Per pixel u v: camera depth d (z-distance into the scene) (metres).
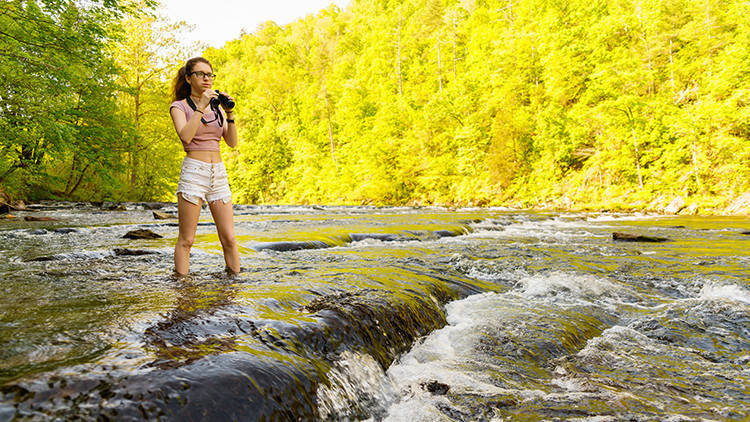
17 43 11.52
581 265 4.95
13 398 1.08
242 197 57.94
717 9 27.70
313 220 10.80
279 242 5.62
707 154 21.47
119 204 17.84
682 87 27.86
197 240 5.75
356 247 6.03
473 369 2.25
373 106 47.47
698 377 2.22
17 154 16.09
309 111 53.31
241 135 61.16
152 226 8.23
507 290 3.99
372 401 1.83
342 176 43.88
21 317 1.90
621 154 25.17
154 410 1.13
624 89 25.66
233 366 1.44
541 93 33.28
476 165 33.06
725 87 21.52
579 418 1.72
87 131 17.12
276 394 1.42
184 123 3.08
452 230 8.53
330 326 2.07
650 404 1.87
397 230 7.91
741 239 7.68
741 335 2.82
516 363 2.36
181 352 1.52
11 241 5.66
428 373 2.17
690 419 1.72
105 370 1.29
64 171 20.75
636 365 2.38
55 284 2.81
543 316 3.11
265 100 65.19
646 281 4.32
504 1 48.94
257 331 1.84
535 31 36.03
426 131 37.69
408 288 3.12
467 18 52.53
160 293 2.50
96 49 12.78
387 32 53.94
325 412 1.56
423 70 48.69
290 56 72.94
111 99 20.05
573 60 29.73
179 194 3.18
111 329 1.72
